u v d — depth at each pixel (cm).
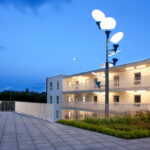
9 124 1052
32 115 1523
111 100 2377
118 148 563
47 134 770
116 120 1039
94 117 1141
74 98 3169
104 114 1291
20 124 1054
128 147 576
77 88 3038
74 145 593
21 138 691
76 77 3122
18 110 1869
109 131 779
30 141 644
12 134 764
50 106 1245
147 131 770
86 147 571
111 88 2320
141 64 1909
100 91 2438
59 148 557
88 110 2375
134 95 2089
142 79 1980
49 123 1110
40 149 545
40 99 5950
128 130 820
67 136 733
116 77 2372
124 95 2200
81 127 939
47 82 3778
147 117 1125
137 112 1241
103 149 551
